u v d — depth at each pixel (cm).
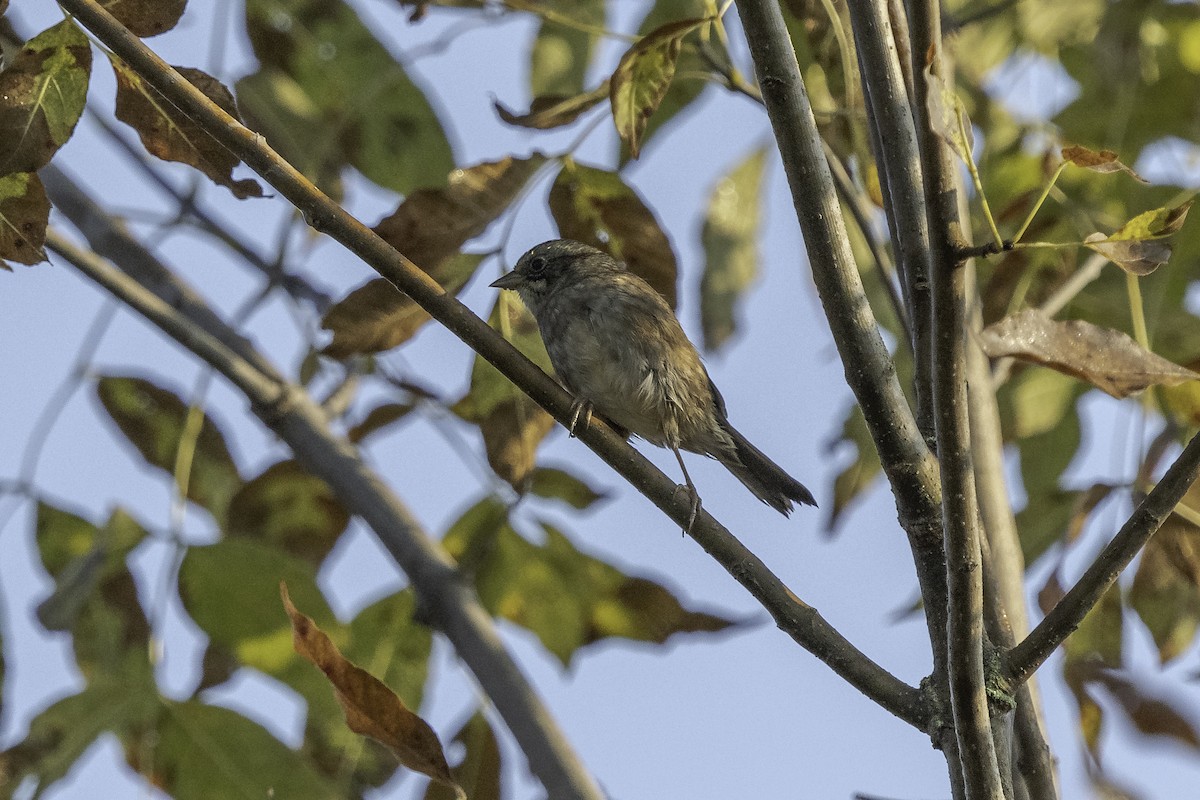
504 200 805
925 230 642
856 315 639
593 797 840
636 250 845
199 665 927
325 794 809
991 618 693
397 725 646
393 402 988
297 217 1091
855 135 891
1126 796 859
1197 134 1049
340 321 791
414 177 1031
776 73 607
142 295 950
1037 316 650
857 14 648
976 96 1050
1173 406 842
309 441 974
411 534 942
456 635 903
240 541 874
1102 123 1059
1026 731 697
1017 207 920
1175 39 1055
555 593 984
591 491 975
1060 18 1065
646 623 975
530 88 1045
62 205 1101
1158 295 981
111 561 868
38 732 795
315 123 1023
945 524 584
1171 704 865
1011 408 1058
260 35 1009
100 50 673
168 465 1029
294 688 880
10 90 662
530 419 887
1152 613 871
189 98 660
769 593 691
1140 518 612
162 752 805
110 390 1008
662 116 1059
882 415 647
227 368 954
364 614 962
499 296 921
